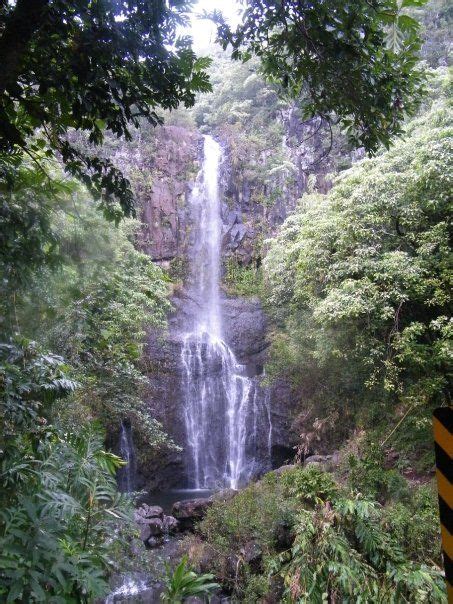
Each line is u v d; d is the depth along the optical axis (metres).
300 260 11.01
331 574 4.81
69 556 2.60
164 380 14.10
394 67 2.52
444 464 1.45
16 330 3.22
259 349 16.20
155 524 8.73
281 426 14.10
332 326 10.84
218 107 22.62
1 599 2.26
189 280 17.70
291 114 19.42
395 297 9.19
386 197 9.54
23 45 1.89
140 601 5.58
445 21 16.92
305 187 18.12
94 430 4.07
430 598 4.39
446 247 8.88
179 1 2.30
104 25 2.00
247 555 6.92
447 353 8.15
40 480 2.95
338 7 2.33
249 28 2.58
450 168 8.55
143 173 17.64
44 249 3.18
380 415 10.77
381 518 5.82
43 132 2.67
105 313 6.02
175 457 13.70
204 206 18.81
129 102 2.28
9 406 2.92
